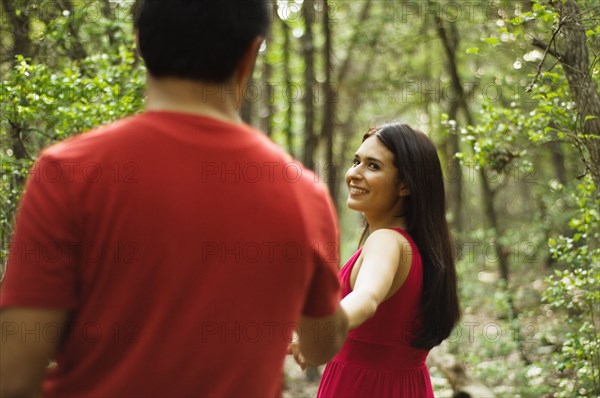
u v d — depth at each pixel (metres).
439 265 2.10
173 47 1.07
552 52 3.17
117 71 3.93
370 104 11.34
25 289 0.96
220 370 1.05
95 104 3.56
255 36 1.12
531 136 3.53
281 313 1.09
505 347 5.77
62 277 0.98
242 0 1.10
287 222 1.08
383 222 2.19
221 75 1.09
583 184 3.57
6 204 3.43
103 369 1.03
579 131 3.34
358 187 2.19
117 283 1.00
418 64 10.14
